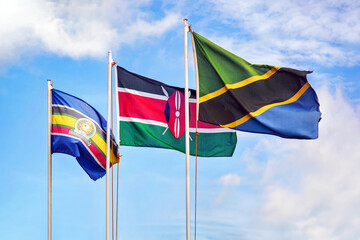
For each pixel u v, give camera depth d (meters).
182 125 21.80
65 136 23.59
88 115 23.81
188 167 18.80
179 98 21.84
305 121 18.80
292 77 18.81
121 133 21.59
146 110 21.66
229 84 18.78
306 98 18.84
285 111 18.77
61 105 23.80
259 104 18.75
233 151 22.08
